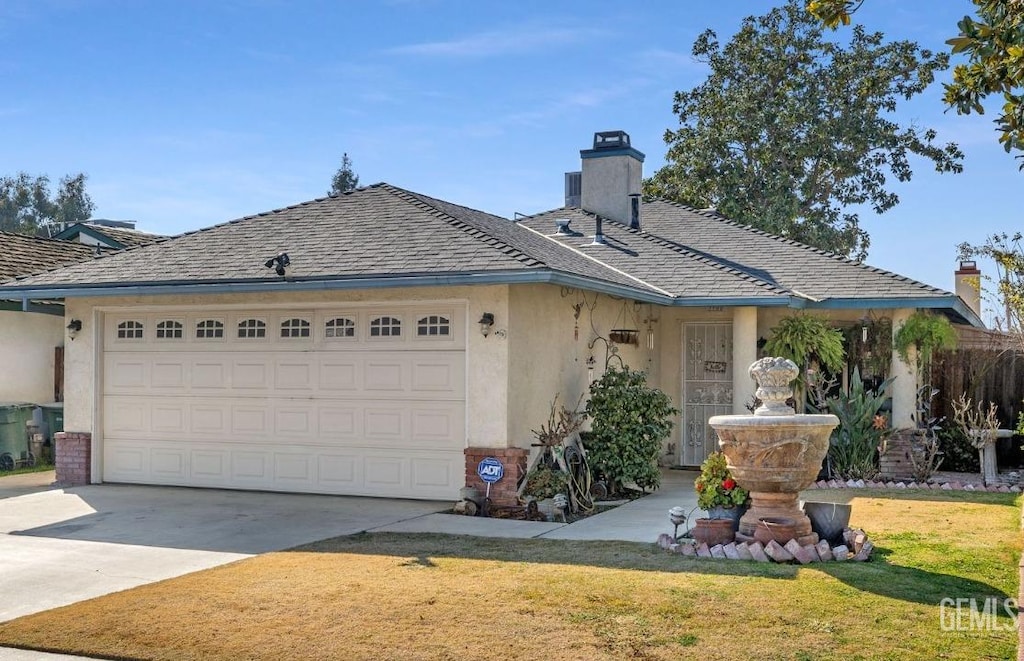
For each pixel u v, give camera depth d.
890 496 12.42
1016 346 16.73
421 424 12.45
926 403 15.96
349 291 12.77
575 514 11.34
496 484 11.65
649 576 7.64
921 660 5.67
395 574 7.91
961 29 7.04
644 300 13.90
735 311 15.45
